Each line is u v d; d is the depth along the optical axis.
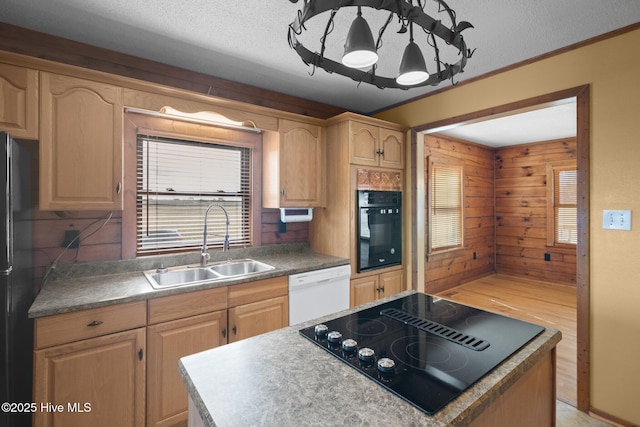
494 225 5.71
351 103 3.28
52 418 1.50
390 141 3.05
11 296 1.37
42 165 1.70
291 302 2.34
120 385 1.66
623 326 1.85
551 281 5.03
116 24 1.89
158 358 1.77
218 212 2.67
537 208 5.18
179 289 1.83
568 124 4.01
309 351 0.96
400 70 1.05
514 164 5.43
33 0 1.66
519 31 1.91
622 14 1.74
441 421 0.64
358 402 0.71
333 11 0.82
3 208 1.32
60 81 1.75
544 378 1.06
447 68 1.06
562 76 2.10
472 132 4.46
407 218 3.17
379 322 1.20
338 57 2.30
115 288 1.81
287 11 1.77
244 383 0.79
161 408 1.78
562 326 3.34
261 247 2.86
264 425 0.63
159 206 2.38
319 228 3.06
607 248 1.91
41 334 1.47
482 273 5.46
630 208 1.83
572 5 1.67
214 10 1.76
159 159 2.36
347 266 2.70
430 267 4.52
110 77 1.88
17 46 1.90
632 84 1.83
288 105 3.05
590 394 1.98
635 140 1.81
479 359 0.90
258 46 2.15
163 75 2.40
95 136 1.85
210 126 2.54
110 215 2.16
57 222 1.99
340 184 2.83
